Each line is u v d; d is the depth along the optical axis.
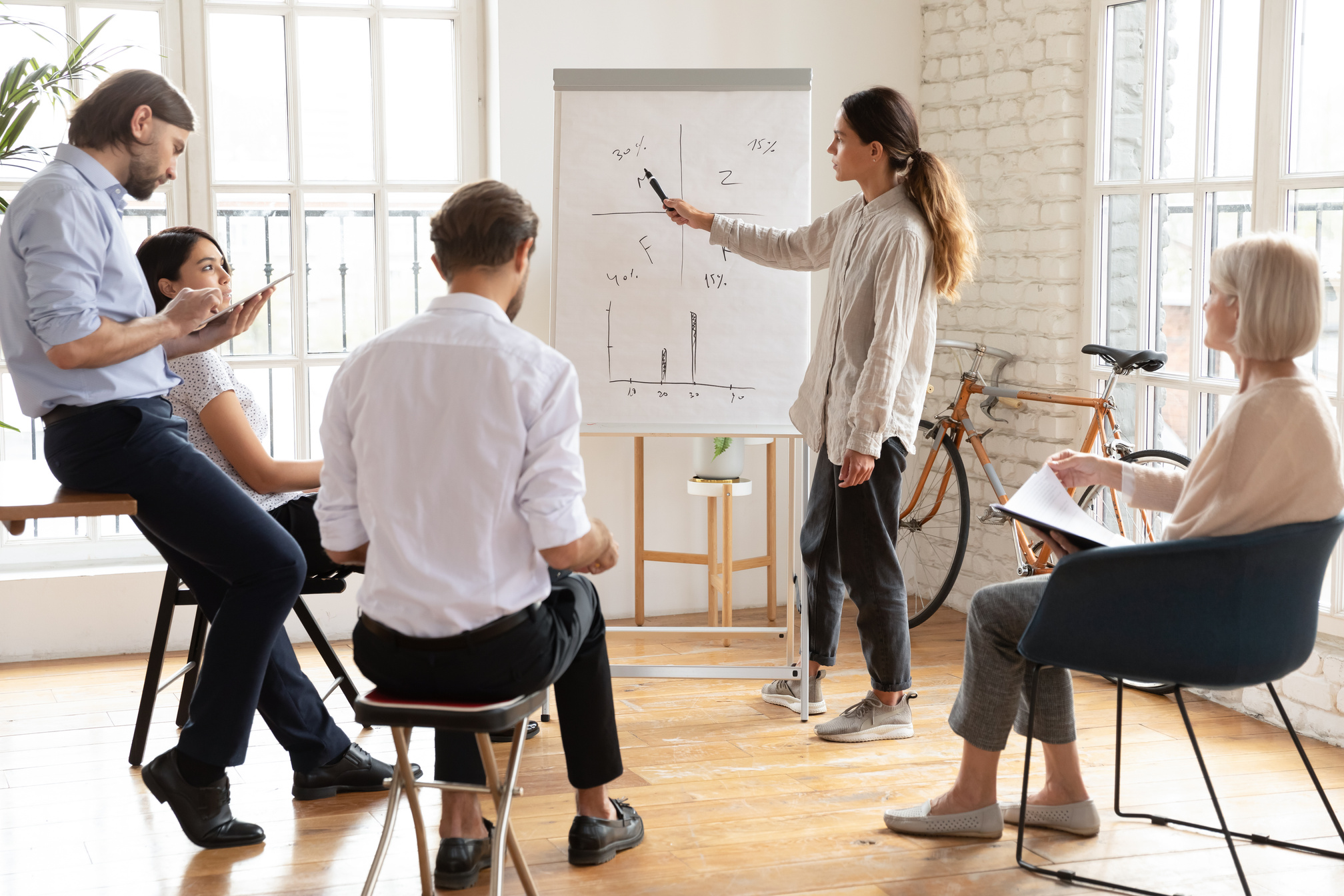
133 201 4.11
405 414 1.95
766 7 4.49
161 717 3.45
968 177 4.52
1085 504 3.98
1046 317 4.14
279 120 4.25
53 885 2.41
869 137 3.16
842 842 2.61
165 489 2.46
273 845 2.61
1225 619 2.16
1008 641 2.53
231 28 4.16
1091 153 4.02
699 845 2.60
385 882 2.43
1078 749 3.16
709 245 3.52
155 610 4.12
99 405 2.42
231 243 4.23
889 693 3.28
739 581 4.73
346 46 4.28
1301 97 3.26
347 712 3.49
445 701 1.99
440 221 2.03
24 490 2.47
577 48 4.30
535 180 4.30
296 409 4.34
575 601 2.22
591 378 3.52
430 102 4.40
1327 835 2.63
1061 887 2.39
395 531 1.96
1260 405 2.16
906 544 4.86
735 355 3.52
